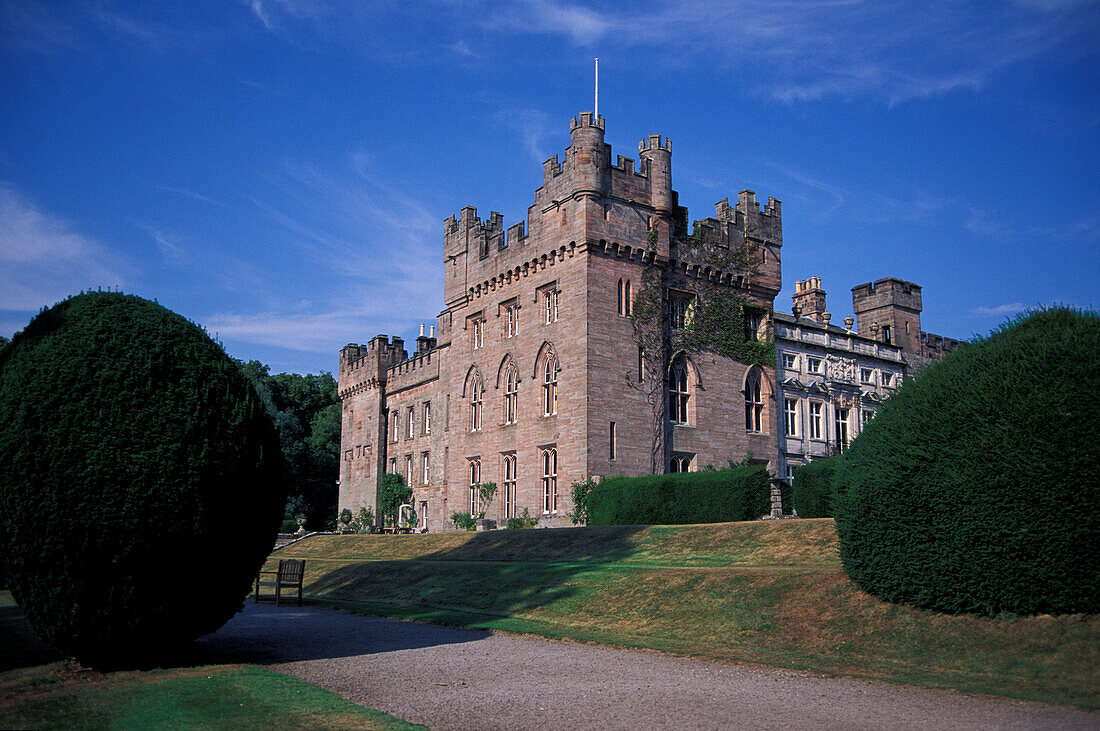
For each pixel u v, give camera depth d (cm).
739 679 1246
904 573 1462
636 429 3966
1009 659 1239
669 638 1669
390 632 1866
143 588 1257
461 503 4722
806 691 1149
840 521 1617
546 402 4156
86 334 1295
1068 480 1266
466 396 4791
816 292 5741
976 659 1273
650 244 4138
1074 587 1261
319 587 3125
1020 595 1316
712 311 4356
